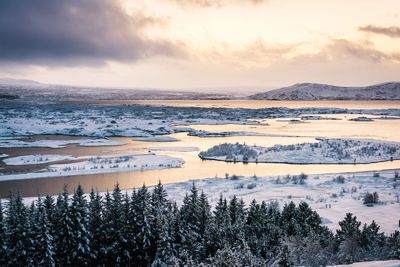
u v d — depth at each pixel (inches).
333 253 1929.1
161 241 2025.1
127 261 2138.3
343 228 2112.5
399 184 4153.5
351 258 1775.3
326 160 5964.6
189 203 2297.0
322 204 3284.9
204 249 1980.8
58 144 7869.1
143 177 4751.5
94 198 2287.2
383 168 5531.5
